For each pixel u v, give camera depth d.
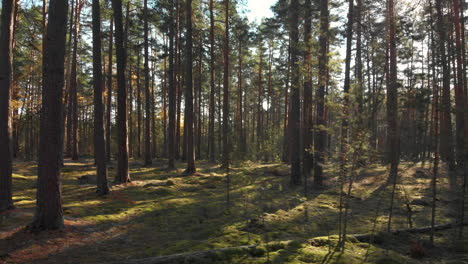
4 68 9.27
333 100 7.30
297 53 15.42
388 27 11.38
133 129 42.25
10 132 9.52
